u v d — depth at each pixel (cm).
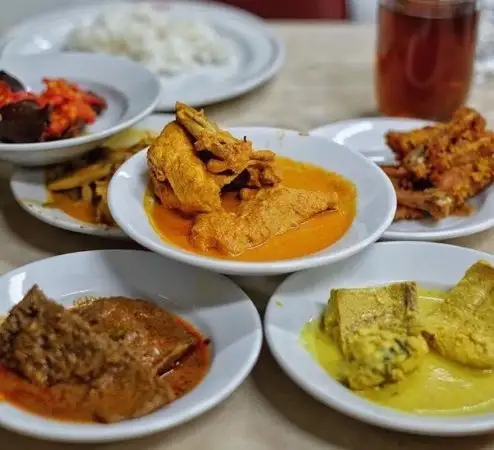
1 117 91
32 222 89
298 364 64
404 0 104
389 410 60
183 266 76
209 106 116
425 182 91
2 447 60
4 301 71
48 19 142
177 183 75
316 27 148
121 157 90
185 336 68
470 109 96
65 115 96
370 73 130
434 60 106
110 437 56
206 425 63
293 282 74
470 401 62
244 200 78
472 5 104
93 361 61
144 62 125
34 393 61
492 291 70
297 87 124
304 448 61
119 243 85
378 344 63
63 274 75
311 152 87
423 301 74
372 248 78
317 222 76
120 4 148
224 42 135
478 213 88
